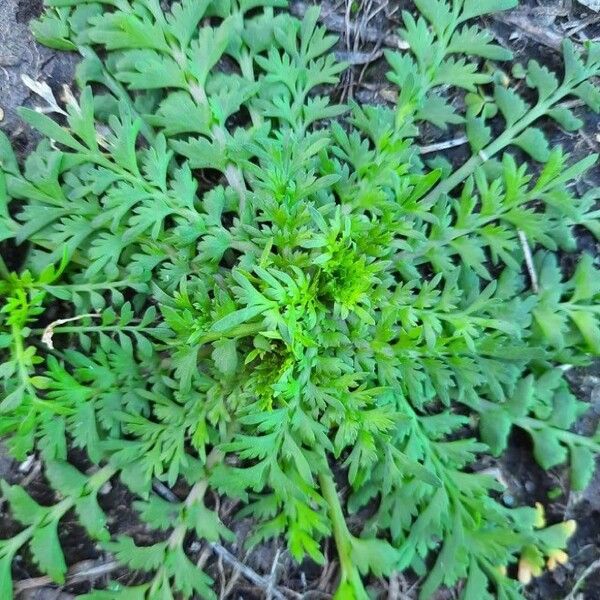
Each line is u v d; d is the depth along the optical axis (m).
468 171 0.19
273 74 0.18
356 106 0.18
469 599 0.17
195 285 0.17
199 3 0.17
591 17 0.20
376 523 0.18
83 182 0.17
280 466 0.17
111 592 0.17
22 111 0.16
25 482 0.18
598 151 0.20
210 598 0.17
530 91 0.20
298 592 0.18
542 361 0.19
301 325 0.16
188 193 0.17
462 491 0.18
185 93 0.17
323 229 0.15
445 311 0.18
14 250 0.18
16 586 0.17
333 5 0.19
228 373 0.16
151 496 0.17
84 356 0.17
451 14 0.18
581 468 0.19
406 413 0.18
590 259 0.19
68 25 0.17
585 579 0.19
